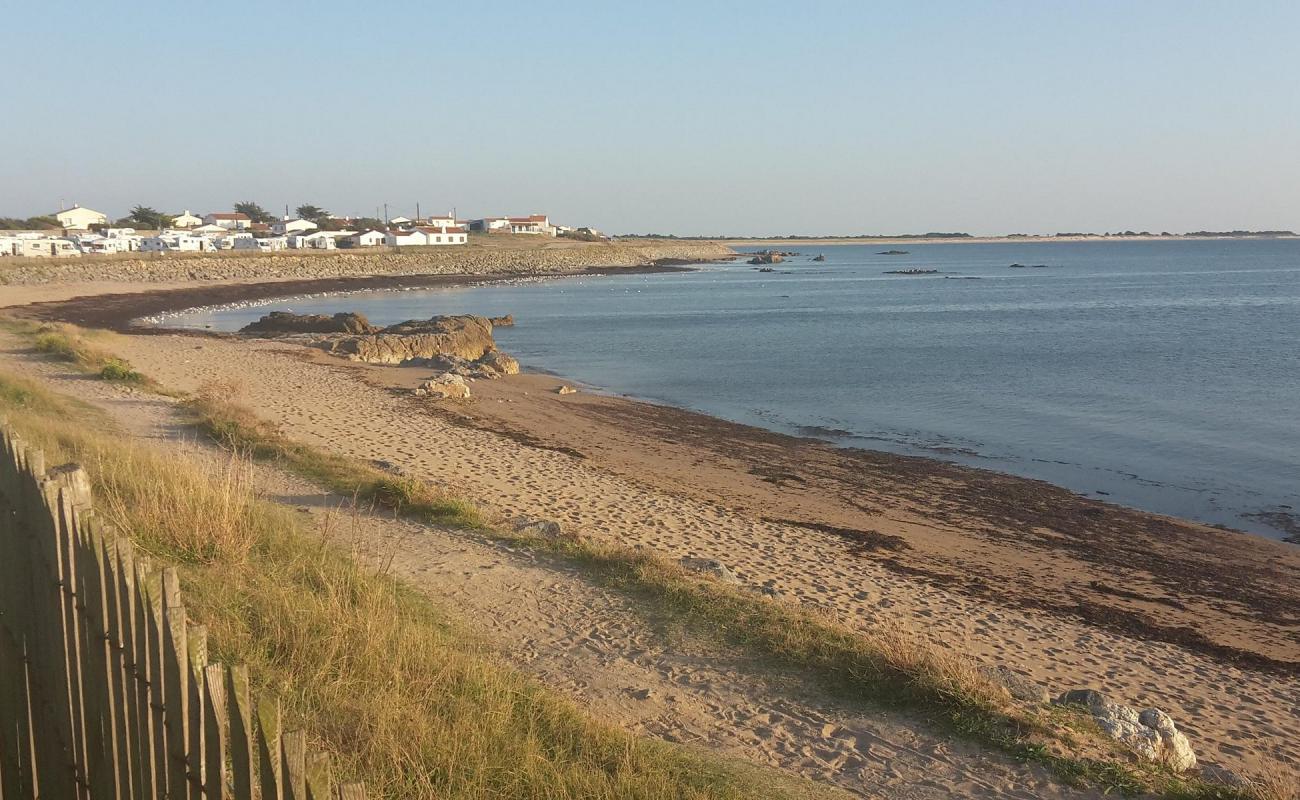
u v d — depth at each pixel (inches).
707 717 309.7
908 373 1761.8
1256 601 609.3
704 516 691.4
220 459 642.8
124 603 147.2
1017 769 279.9
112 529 150.2
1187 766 310.5
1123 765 284.2
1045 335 2465.6
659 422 1203.9
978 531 748.0
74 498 166.6
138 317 2492.6
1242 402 1424.7
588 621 391.9
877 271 6614.2
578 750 254.5
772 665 352.2
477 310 3139.8
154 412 846.5
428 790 207.9
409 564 451.2
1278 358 1950.1
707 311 3223.4
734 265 7293.3
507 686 281.1
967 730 300.4
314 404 1073.5
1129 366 1844.2
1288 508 866.1
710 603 407.5
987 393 1526.8
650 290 4340.6
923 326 2731.3
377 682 261.0
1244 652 511.5
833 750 289.7
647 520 654.5
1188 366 1838.1
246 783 126.6
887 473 954.1
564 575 450.3
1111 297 3983.8
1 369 1015.0
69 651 165.6
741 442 1093.8
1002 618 518.6
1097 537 750.5
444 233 6210.6
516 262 5679.1
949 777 275.1
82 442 523.2
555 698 287.9
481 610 398.0
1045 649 474.6
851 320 2918.3
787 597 490.0
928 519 776.9
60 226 5482.3
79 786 167.0
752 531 660.1
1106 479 969.5
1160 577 652.1
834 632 379.6
